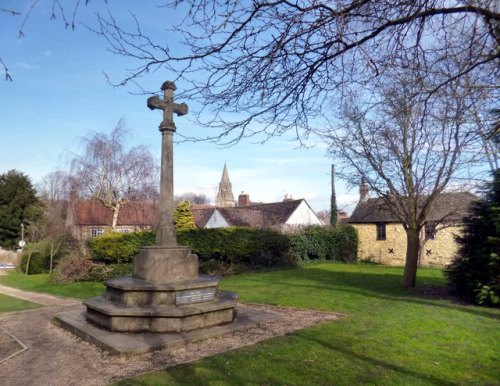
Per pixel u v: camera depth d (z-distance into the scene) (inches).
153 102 330.6
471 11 132.7
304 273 764.0
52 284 684.1
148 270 323.9
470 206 465.7
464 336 290.0
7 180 1643.7
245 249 806.5
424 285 557.6
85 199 976.9
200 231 768.9
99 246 702.5
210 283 321.4
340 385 201.9
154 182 989.8
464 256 449.1
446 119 207.5
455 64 185.8
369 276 703.7
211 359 239.6
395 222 1108.5
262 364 230.7
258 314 356.5
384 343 272.1
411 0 134.7
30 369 238.2
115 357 250.2
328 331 303.1
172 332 287.0
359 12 141.0
